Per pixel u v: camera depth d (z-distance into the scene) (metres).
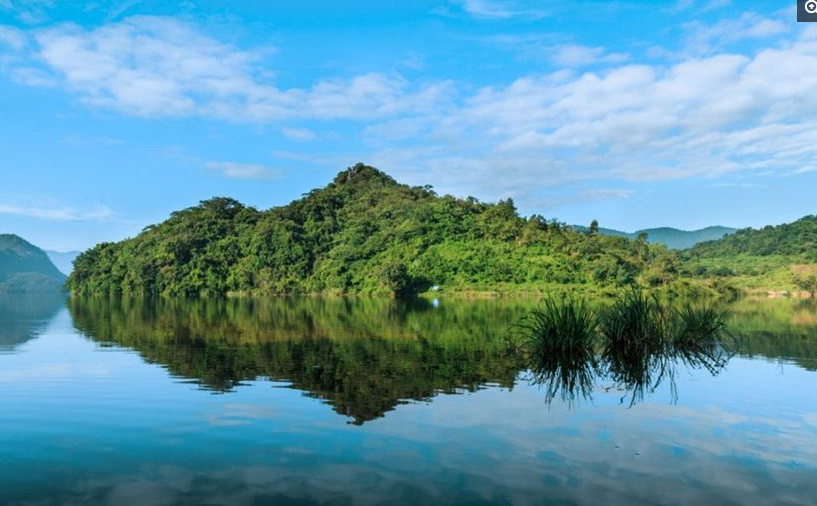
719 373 11.94
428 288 77.50
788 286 78.19
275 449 7.03
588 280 74.94
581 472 6.24
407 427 7.95
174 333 21.30
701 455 6.79
